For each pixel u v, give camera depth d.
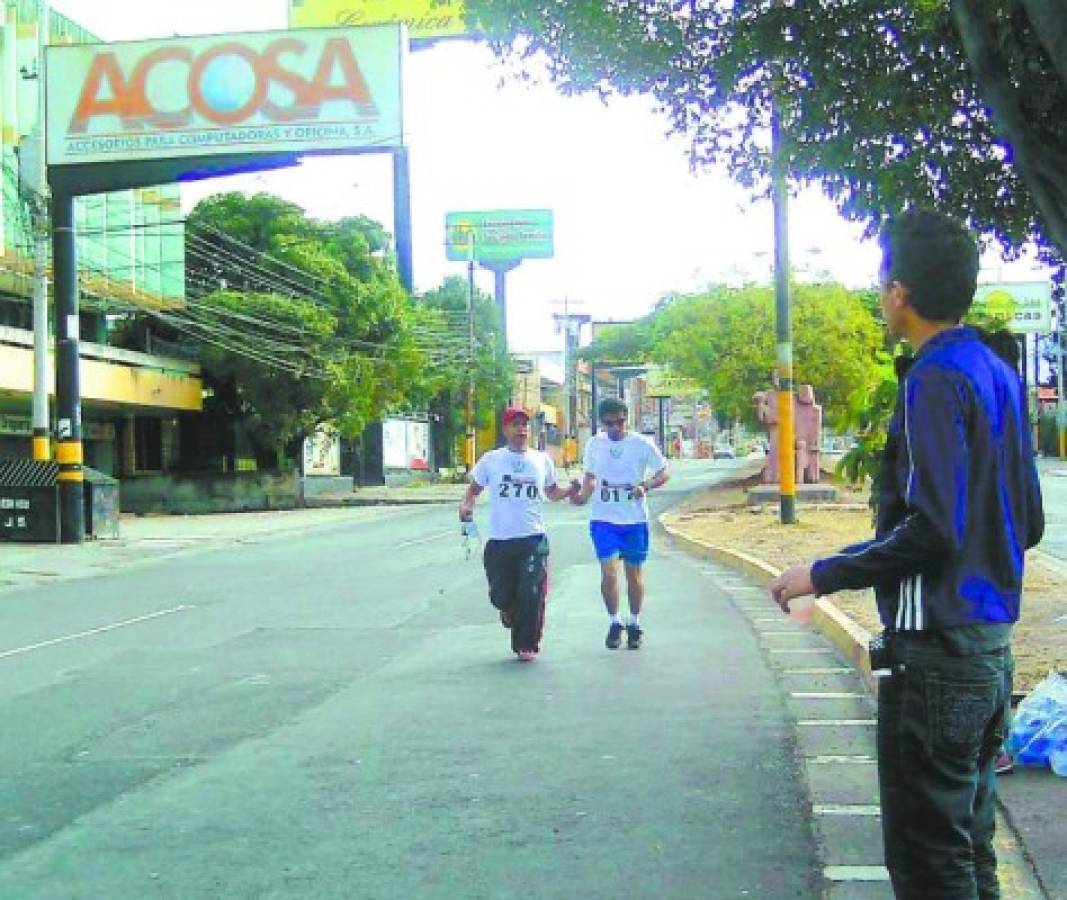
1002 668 2.97
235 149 22.17
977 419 2.92
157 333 42.81
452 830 5.45
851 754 6.63
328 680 9.10
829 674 8.90
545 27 8.14
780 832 5.34
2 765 6.73
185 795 6.09
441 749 6.89
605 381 109.06
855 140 7.70
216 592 15.70
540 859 5.05
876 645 3.09
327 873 4.94
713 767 6.41
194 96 22.30
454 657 9.98
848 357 37.62
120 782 6.36
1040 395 80.19
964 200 7.62
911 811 2.97
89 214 33.91
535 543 9.69
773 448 33.47
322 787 6.17
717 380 38.81
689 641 10.50
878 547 2.94
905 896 3.00
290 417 41.69
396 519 33.09
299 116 22.05
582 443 98.44
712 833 5.34
